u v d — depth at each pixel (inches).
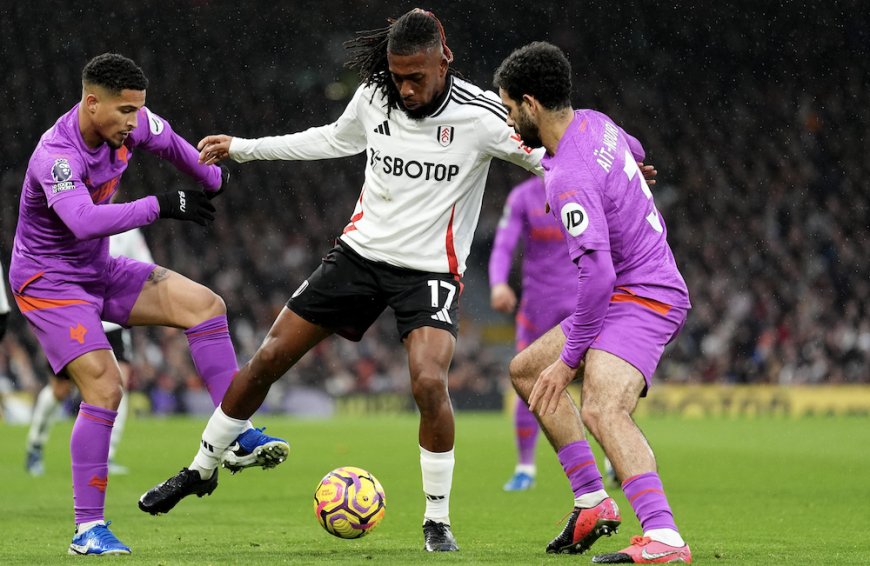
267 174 1881.2
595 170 292.0
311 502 503.2
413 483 591.8
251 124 1924.2
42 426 655.8
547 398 296.7
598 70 1943.9
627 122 1950.1
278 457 355.9
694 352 1583.4
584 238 285.3
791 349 1547.7
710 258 1777.8
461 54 1823.3
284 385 1419.8
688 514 457.7
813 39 1940.2
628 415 292.7
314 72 1926.7
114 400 335.6
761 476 636.7
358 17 1871.3
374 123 339.0
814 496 531.2
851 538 376.5
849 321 1578.5
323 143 357.1
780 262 1749.5
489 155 338.3
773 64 1962.4
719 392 1376.7
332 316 345.1
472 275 1813.5
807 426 1141.1
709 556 316.8
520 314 587.5
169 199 333.1
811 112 1962.4
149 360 1362.0
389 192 337.7
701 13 1894.7
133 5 1852.9
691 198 1889.8
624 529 402.0
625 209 297.3
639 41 1929.1
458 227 340.5
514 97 298.0
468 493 547.5
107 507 485.4
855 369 1531.7
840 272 1724.9
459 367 1552.7
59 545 358.3
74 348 336.2
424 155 333.4
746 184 1900.8
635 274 300.5
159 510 354.0
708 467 695.1
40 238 340.2
